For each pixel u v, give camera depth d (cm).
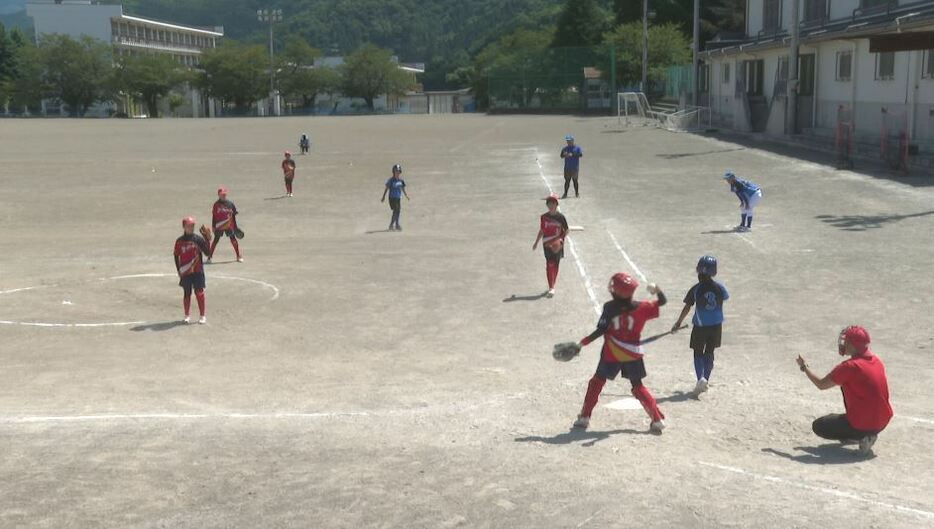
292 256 1933
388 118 9219
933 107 3150
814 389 937
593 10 11294
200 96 13112
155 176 3703
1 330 1329
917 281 1474
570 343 774
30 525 586
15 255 2009
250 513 603
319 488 650
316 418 870
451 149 4800
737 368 1042
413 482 658
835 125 4041
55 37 11450
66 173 3831
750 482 643
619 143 4803
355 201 2878
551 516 578
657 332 1238
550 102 9388
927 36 2977
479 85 12550
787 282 1498
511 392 975
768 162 3450
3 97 12056
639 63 8856
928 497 610
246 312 1424
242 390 1006
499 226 2283
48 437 805
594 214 2362
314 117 10150
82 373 1098
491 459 711
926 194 2408
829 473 673
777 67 5038
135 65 11512
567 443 757
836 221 2077
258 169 3938
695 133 5388
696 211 2345
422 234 2206
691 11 9756
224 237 2227
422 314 1384
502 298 1475
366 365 1112
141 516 601
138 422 859
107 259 1939
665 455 717
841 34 3559
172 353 1194
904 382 965
